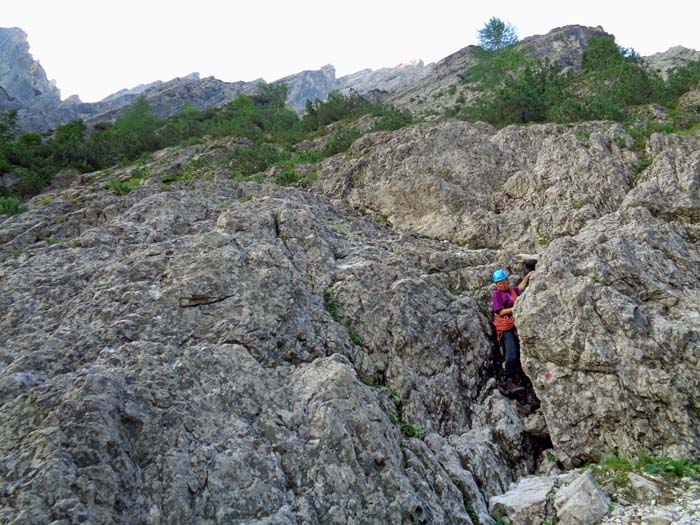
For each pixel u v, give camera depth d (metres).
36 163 34.06
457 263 11.98
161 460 6.07
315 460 6.58
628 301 8.91
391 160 17.20
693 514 6.46
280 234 10.99
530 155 16.72
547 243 12.59
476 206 14.58
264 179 19.97
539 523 7.03
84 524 5.11
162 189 14.57
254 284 8.87
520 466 8.62
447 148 17.20
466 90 53.06
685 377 7.99
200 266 9.08
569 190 13.85
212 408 6.88
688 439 7.71
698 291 9.35
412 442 7.55
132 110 63.59
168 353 7.47
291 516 5.98
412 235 14.05
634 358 8.32
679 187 12.03
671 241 10.63
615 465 7.78
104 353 7.43
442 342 9.76
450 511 6.83
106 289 8.79
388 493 6.49
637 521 6.56
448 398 9.16
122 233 11.15
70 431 5.79
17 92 152.38
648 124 19.08
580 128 17.30
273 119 51.88
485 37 65.44
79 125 61.06
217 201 13.44
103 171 29.86
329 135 32.94
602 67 37.16
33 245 11.72
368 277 10.14
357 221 14.34
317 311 9.14
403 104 65.00
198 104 108.00
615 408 8.28
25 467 5.52
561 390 8.80
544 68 33.22
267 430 6.82
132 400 6.47
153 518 5.63
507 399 9.78
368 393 7.73
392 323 9.53
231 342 7.96
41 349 7.55
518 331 9.33
